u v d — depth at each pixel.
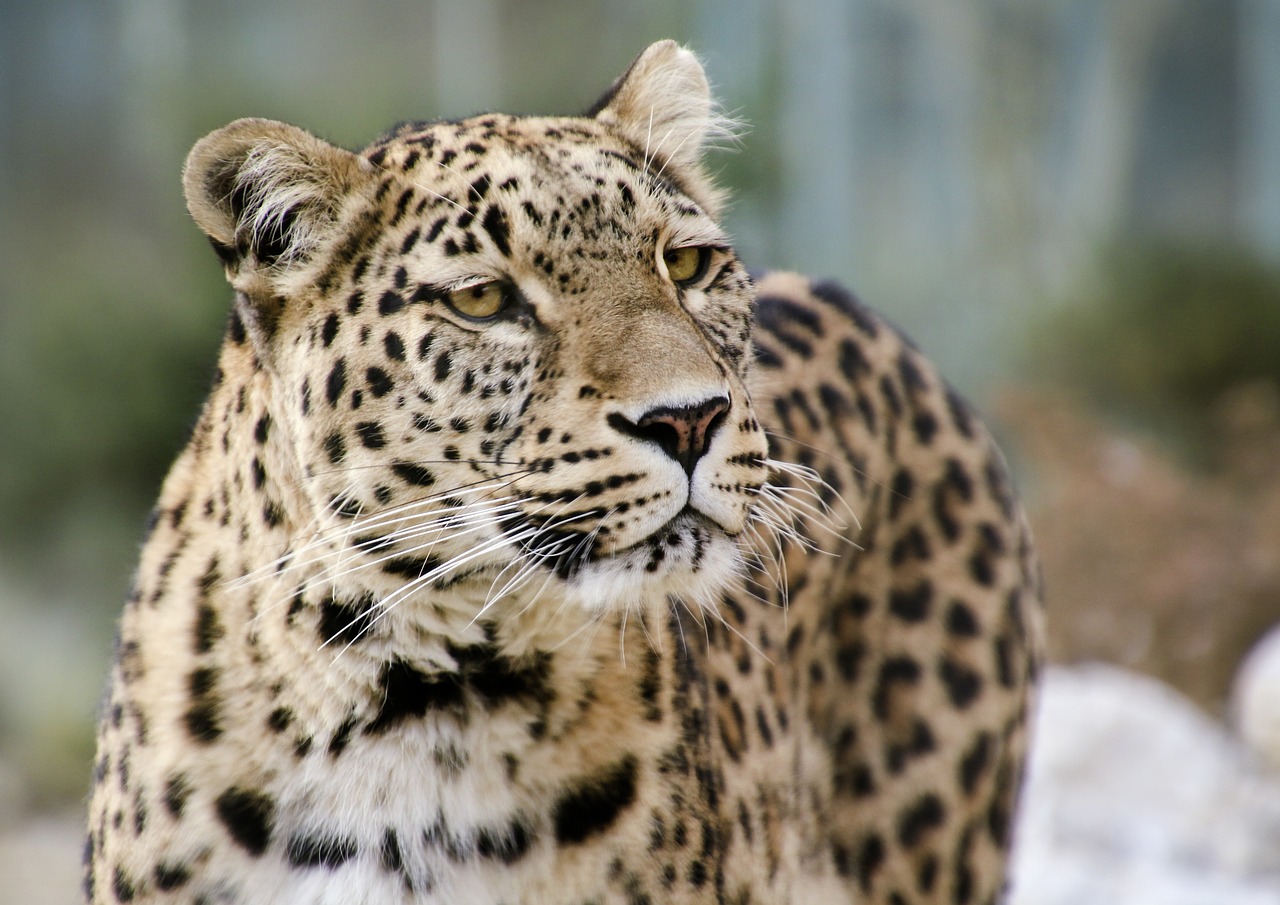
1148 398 44.84
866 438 10.43
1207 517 27.56
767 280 11.05
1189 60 60.47
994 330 50.56
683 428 7.78
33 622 33.00
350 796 7.98
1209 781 18.22
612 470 7.74
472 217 7.89
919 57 57.81
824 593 10.25
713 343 8.41
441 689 8.09
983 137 57.25
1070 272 51.91
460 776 8.03
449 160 8.12
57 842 26.58
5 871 25.23
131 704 8.15
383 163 8.22
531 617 8.07
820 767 10.33
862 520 10.37
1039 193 57.03
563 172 8.09
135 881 7.94
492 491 7.89
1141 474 28.23
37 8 45.72
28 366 35.44
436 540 7.85
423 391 7.86
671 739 8.22
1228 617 26.62
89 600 33.66
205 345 34.78
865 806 10.45
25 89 45.06
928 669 10.51
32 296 37.50
